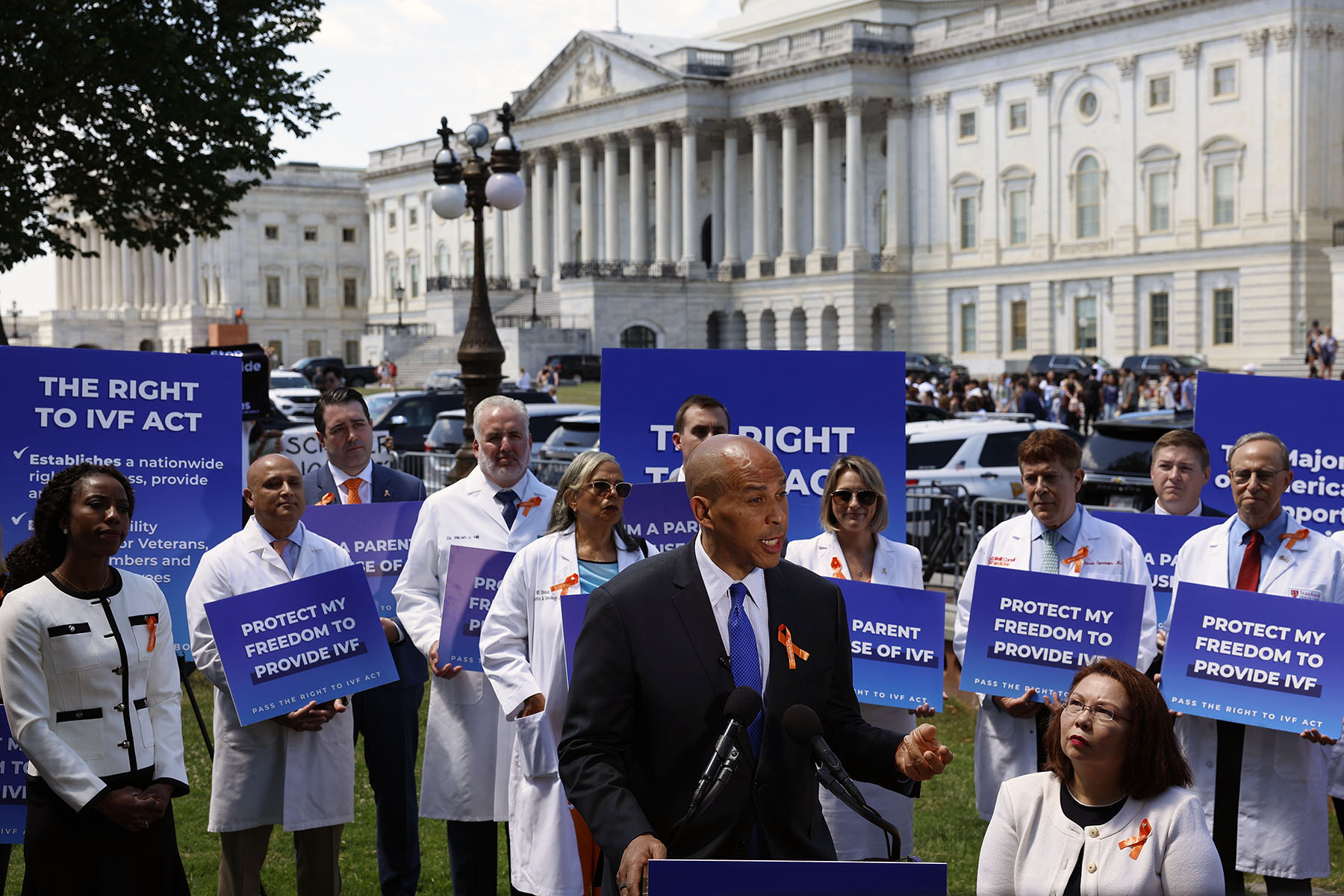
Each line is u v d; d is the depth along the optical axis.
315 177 126.56
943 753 4.63
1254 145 62.22
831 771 4.34
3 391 8.66
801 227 87.25
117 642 6.35
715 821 4.64
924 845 9.18
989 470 21.41
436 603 8.12
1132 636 7.24
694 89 83.06
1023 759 7.54
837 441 8.52
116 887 6.19
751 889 3.89
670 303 84.94
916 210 77.81
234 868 7.43
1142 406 47.53
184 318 126.69
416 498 9.67
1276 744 7.20
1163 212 66.38
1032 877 5.06
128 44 22.20
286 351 125.56
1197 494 8.58
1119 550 7.68
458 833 7.79
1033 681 7.39
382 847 8.20
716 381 8.52
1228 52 63.00
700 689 4.75
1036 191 71.56
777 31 100.06
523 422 8.25
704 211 93.50
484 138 18.77
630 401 8.50
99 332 136.25
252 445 14.77
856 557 7.85
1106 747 4.93
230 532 9.09
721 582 4.85
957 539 15.96
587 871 6.76
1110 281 68.56
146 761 6.38
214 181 24.00
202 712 12.69
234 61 23.95
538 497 8.31
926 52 75.62
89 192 23.67
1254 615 7.02
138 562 8.95
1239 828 7.25
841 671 5.05
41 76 21.75
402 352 91.38
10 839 7.08
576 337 82.94
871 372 8.49
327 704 7.42
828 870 3.89
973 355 74.94
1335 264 53.88
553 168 98.31
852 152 76.94
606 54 88.69
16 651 6.13
